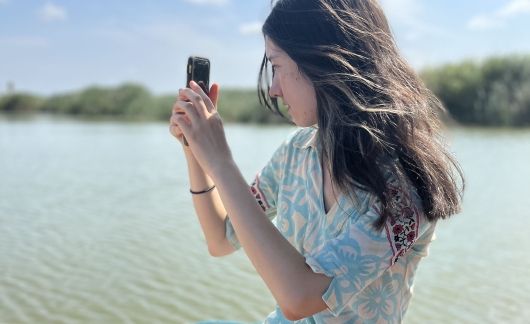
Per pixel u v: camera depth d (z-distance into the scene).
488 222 7.17
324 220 1.49
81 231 6.61
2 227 6.76
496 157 13.90
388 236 1.31
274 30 1.40
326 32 1.36
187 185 10.04
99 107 40.47
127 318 4.20
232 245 1.75
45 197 8.70
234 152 14.70
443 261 5.59
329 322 1.46
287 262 1.29
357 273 1.29
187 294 4.67
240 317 4.26
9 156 14.57
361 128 1.31
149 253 5.75
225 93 33.09
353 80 1.33
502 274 5.22
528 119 25.92
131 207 8.01
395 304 1.44
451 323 4.18
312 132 1.62
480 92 26.69
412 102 1.37
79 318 4.19
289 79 1.41
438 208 1.35
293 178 1.63
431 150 1.37
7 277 5.00
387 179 1.33
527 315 4.34
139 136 21.98
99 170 12.02
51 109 43.00
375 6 1.43
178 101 1.45
